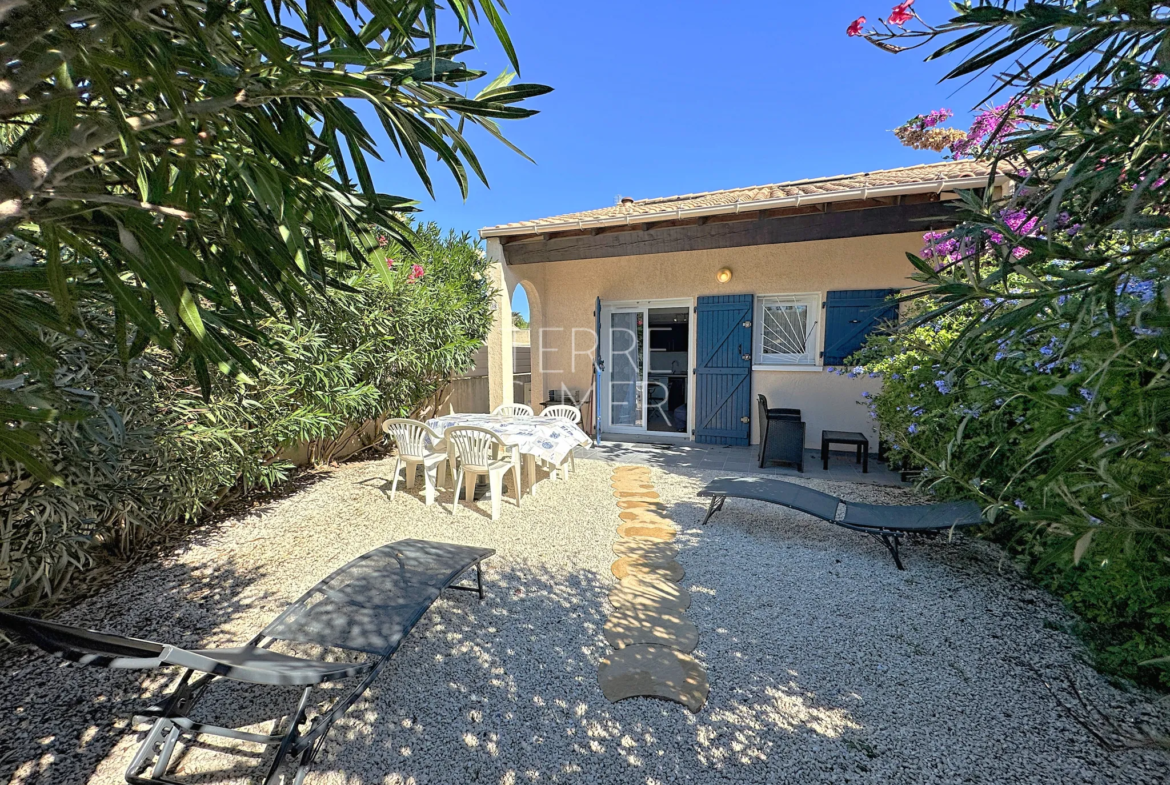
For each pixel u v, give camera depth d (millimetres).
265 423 4195
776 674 2299
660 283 8062
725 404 7680
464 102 1342
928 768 1777
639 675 2295
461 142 1411
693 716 2051
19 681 2268
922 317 1225
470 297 7055
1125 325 1000
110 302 1482
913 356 4227
